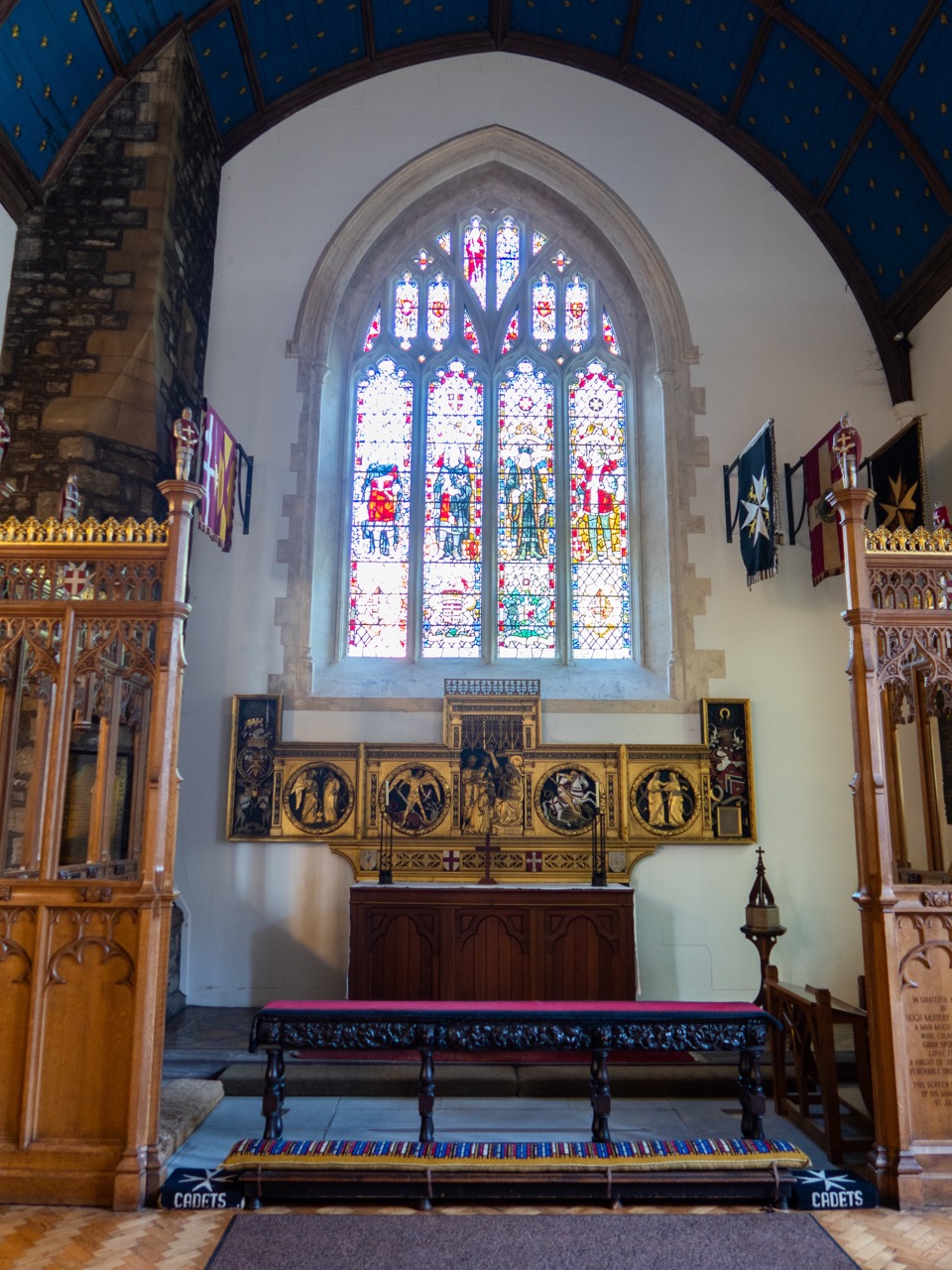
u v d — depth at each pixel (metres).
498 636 9.90
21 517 7.69
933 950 4.74
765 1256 3.94
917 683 5.67
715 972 8.64
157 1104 4.59
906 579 5.13
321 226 10.15
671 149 10.47
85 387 8.00
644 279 10.17
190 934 8.61
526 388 10.55
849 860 8.88
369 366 10.55
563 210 10.70
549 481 10.30
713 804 8.90
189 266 9.20
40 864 4.64
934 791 5.54
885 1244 4.07
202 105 9.41
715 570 9.43
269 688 9.08
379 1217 4.33
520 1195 4.50
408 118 10.48
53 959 4.57
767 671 9.23
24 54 7.20
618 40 10.18
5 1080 4.53
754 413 9.80
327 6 9.41
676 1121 5.70
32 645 4.85
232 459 8.85
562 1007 4.95
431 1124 4.77
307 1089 6.23
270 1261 3.85
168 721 4.76
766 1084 6.28
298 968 8.55
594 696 9.31
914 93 8.21
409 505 10.18
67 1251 3.94
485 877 8.29
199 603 9.21
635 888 8.75
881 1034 4.65
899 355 9.72
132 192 8.41
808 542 9.48
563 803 8.88
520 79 10.61
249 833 8.72
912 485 8.26
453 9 10.12
